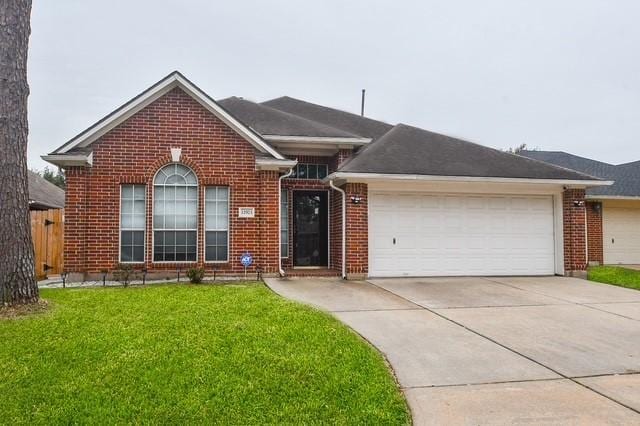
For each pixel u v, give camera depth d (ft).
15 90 25.35
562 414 13.69
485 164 43.75
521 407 14.17
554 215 44.24
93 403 13.96
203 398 14.26
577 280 40.78
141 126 38.70
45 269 45.06
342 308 28.02
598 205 61.57
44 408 13.62
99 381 15.43
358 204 40.32
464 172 41.16
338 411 13.65
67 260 37.04
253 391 14.82
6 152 24.93
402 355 19.12
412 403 14.44
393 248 41.57
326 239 46.34
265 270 39.88
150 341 19.42
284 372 16.30
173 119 39.22
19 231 25.16
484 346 20.49
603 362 18.52
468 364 18.12
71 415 13.21
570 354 19.52
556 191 43.98
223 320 23.03
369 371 16.70
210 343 19.17
